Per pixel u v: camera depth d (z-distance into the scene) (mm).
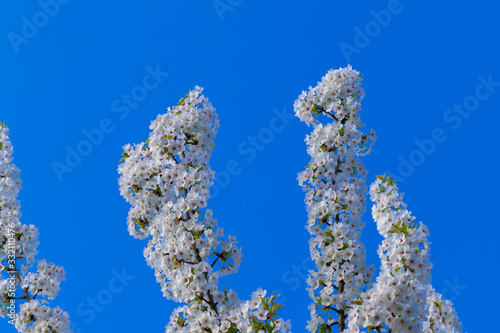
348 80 9344
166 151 9164
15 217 8820
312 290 8250
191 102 9508
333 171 8859
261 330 6805
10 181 9086
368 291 5957
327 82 9344
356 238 8492
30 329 8234
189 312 8516
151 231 9094
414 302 5652
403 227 6969
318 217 8555
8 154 9539
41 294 8602
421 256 6723
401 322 5570
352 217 8750
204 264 8336
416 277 6523
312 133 9141
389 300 5625
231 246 8766
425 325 7355
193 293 8250
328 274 8203
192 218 8586
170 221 8617
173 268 8805
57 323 8273
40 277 8633
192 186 8992
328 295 8070
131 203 9445
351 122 9102
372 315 5570
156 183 9148
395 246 6793
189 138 9367
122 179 9516
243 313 7016
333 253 8273
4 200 8891
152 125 9273
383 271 6742
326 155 8883
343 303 7992
